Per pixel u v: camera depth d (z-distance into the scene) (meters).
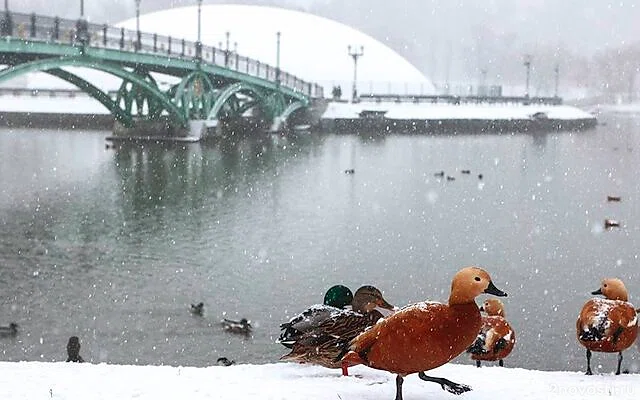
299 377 9.17
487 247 43.66
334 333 8.98
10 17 60.16
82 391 8.23
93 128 136.75
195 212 54.16
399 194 63.72
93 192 61.69
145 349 26.61
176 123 100.94
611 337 10.94
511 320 29.34
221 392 7.98
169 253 41.41
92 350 26.52
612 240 45.94
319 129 136.00
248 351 26.38
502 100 161.88
